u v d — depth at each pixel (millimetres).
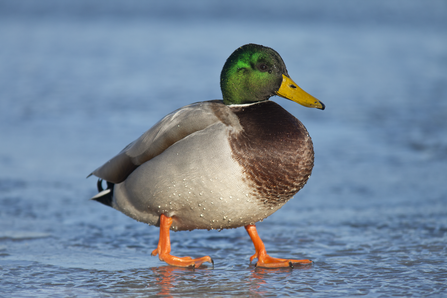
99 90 23453
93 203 10414
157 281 6391
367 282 6258
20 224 8961
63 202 10398
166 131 6531
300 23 60469
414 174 12328
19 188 11219
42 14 73500
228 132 6242
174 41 42844
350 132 16609
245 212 6453
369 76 27328
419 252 7457
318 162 13539
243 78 6777
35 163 13234
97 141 15516
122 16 71938
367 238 8211
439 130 16766
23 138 15805
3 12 75438
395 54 35719
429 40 43375
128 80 25953
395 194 10836
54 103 20844
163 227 6855
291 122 6496
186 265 6898
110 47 39312
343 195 10859
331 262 7121
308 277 6496
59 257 7383
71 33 48969
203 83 25078
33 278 6473
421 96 22234
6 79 25875
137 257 7465
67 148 14711
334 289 6035
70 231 8688
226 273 6719
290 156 6293
